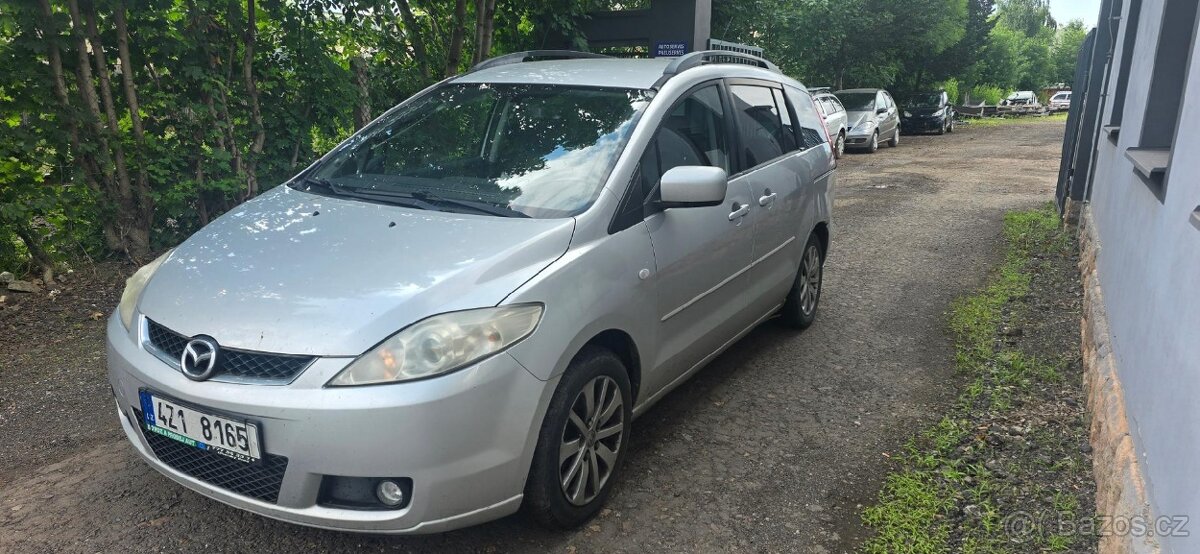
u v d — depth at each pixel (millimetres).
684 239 3408
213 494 2555
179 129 6594
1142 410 2742
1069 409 3939
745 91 4359
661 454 3529
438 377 2359
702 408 4016
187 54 6648
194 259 2908
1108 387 3381
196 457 2564
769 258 4332
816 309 5441
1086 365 4242
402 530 2420
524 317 2561
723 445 3623
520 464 2568
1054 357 4641
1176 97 3902
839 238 8266
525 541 2863
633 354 3160
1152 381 2643
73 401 4113
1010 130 26125
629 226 3111
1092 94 7723
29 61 5820
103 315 5449
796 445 3629
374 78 8688
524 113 3588
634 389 3236
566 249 2836
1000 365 4516
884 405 4066
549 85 3762
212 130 6719
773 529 2973
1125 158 4457
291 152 7727
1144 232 3273
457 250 2713
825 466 3441
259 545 2824
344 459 2324
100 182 6320
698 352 3740
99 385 4320
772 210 4270
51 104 5848
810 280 5160
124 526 2934
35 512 3033
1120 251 4031
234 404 2375
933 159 16953
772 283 4453
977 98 50750
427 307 2449
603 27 11625
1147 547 2250
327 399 2311
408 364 2354
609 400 3000
